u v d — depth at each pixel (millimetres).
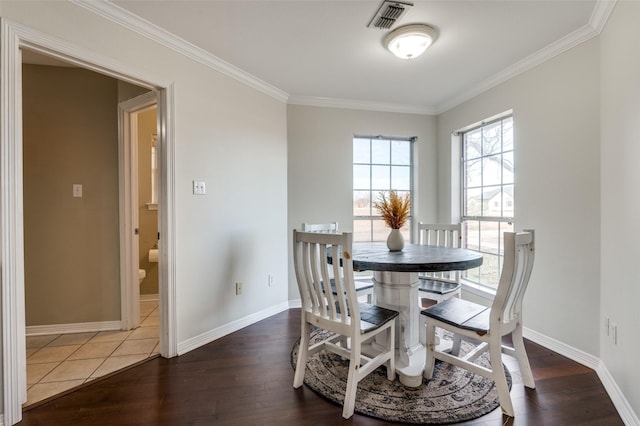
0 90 1492
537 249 2465
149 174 3740
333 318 1734
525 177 2574
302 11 1930
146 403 1714
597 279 2035
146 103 2576
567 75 2229
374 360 1783
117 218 2783
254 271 2955
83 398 1760
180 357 2246
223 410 1654
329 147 3496
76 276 2727
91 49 1818
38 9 1615
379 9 1909
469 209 3424
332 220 3510
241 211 2816
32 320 2662
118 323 2793
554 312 2330
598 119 2029
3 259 1516
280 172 3256
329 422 1561
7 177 1523
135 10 1910
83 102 2732
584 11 1901
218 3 1847
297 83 3027
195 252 2414
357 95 3344
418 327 2238
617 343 1739
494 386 1860
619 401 1661
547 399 1732
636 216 1537
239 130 2801
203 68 2473
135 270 2832
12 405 1539
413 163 3838
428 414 1608
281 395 1783
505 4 1841
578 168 2152
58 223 2691
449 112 3574
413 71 2762
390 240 2277
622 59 1686
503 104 2801
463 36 2188
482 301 3035
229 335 2643
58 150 2688
